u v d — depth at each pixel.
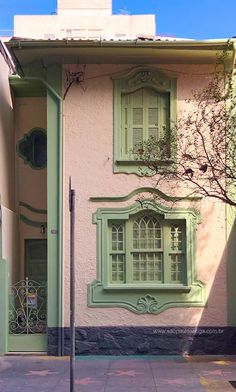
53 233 11.83
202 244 11.81
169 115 12.03
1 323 11.61
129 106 12.14
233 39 11.52
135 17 29.42
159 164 11.16
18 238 13.34
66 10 29.77
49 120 12.05
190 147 11.35
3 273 11.66
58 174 11.91
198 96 11.13
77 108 12.03
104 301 11.67
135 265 11.93
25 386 8.99
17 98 13.73
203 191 10.59
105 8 29.61
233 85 11.43
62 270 11.73
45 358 11.34
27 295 11.95
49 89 12.05
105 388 8.79
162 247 11.90
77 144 11.96
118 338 11.61
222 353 11.60
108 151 11.94
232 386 8.81
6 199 12.56
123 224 11.96
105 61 12.05
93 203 11.86
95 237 11.80
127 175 11.88
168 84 12.07
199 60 11.98
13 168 13.41
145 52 11.81
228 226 11.82
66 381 9.32
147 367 10.46
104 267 11.74
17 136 13.66
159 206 11.78
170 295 11.72
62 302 11.66
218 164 9.98
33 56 11.97
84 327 11.62
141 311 11.67
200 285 11.73
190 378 9.44
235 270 11.76
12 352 11.66
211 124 9.84
